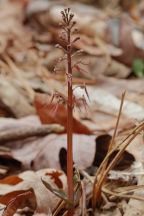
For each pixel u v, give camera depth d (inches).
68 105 17.7
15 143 23.0
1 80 28.7
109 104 26.4
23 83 29.5
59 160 22.3
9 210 19.0
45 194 19.5
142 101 27.8
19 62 36.0
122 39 37.8
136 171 20.8
